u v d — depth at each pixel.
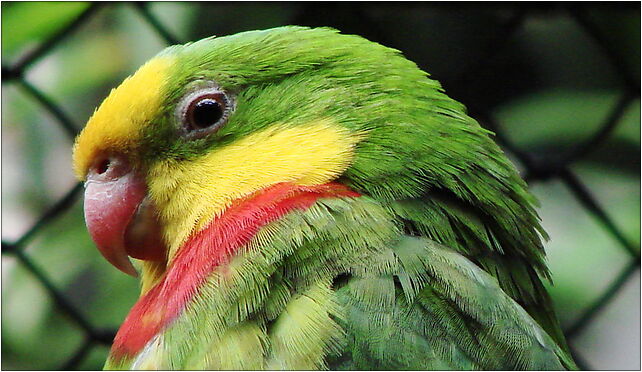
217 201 1.22
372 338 1.20
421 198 1.22
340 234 1.21
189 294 1.21
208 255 1.22
